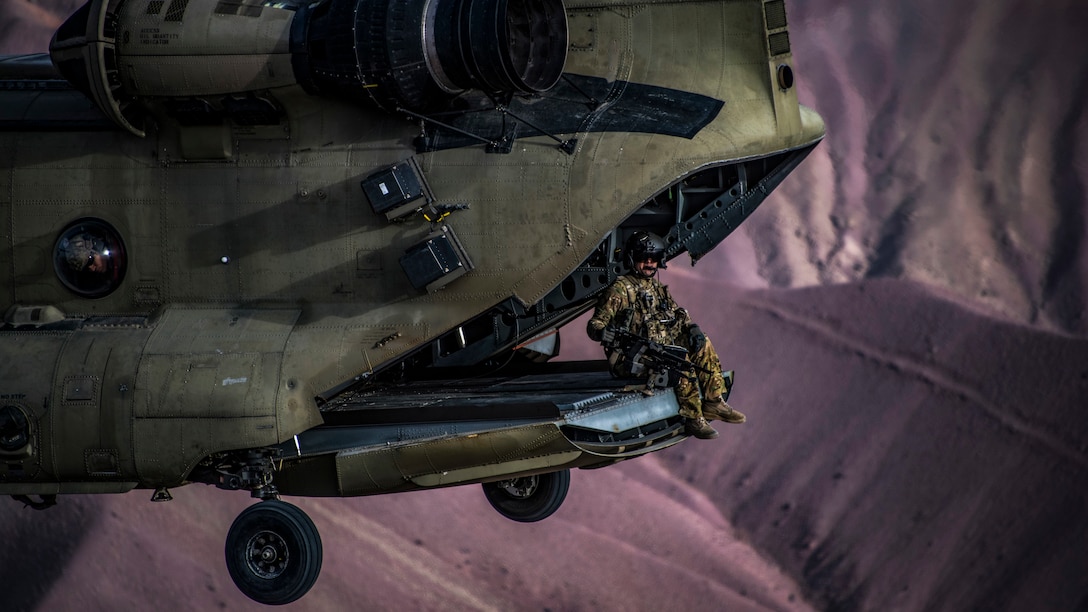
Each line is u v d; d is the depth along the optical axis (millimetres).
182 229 8047
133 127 8016
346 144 7883
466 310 7691
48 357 7848
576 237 7527
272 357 7633
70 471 7750
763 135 7727
